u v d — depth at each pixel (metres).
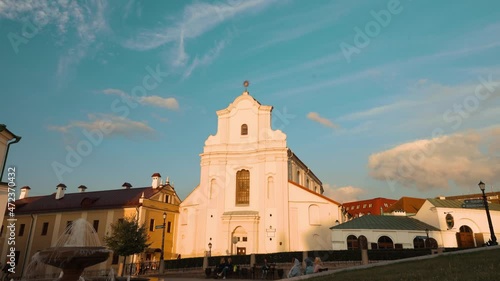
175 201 49.94
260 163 44.62
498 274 10.27
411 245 35.69
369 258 30.38
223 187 45.03
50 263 13.04
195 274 30.95
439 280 10.65
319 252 32.09
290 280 15.74
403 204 64.12
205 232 43.53
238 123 47.72
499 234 38.31
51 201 50.72
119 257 40.56
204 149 47.84
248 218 41.50
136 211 43.09
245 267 30.80
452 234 37.50
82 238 17.70
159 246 44.78
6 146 22.81
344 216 48.38
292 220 42.06
